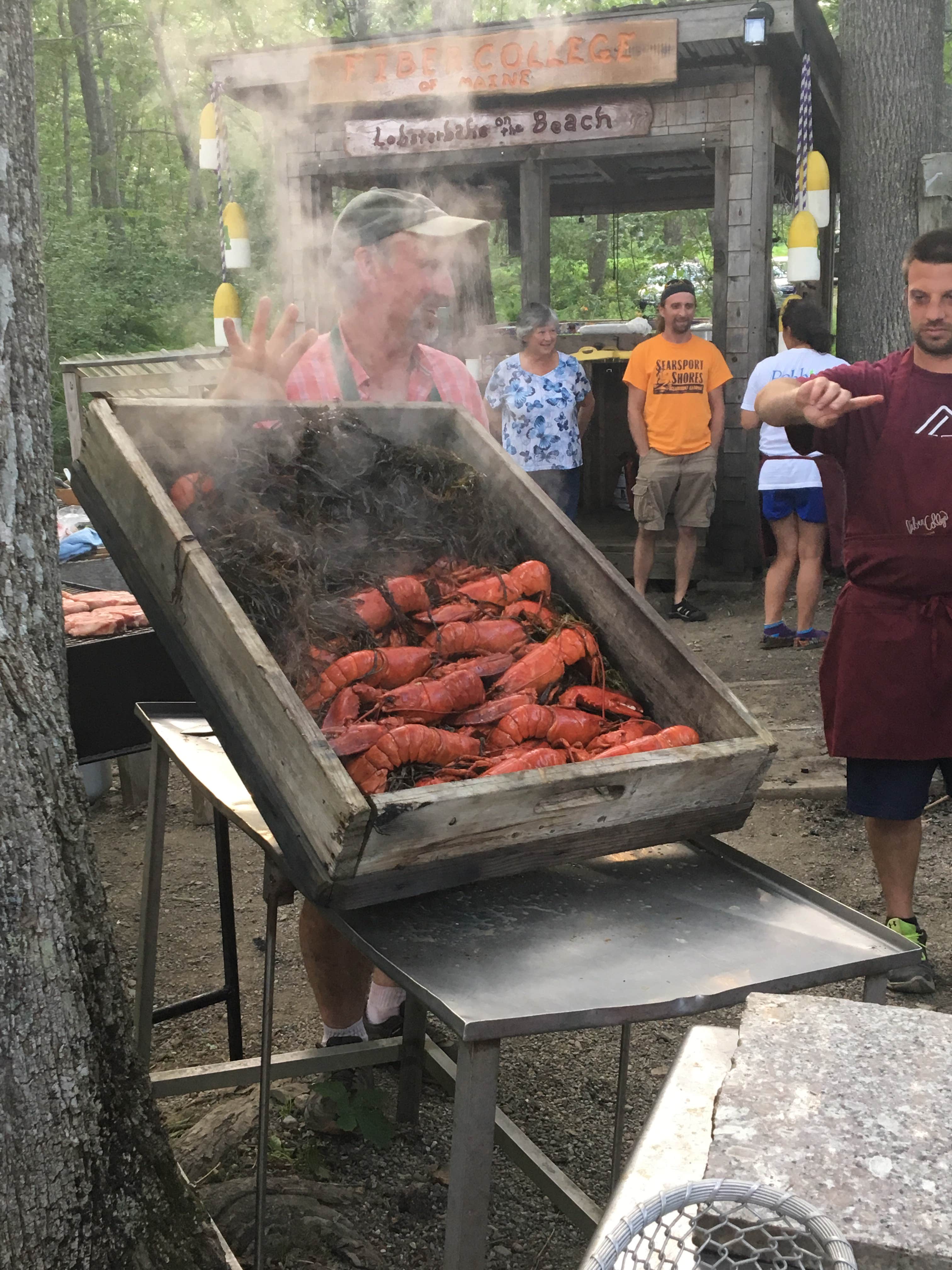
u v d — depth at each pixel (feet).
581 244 67.67
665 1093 4.11
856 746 9.82
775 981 5.30
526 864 5.99
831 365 21.30
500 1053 5.04
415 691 6.61
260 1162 7.25
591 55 25.71
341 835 5.20
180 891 13.33
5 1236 5.62
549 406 23.63
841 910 5.98
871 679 9.66
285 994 11.12
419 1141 8.86
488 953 5.50
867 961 5.55
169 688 11.39
